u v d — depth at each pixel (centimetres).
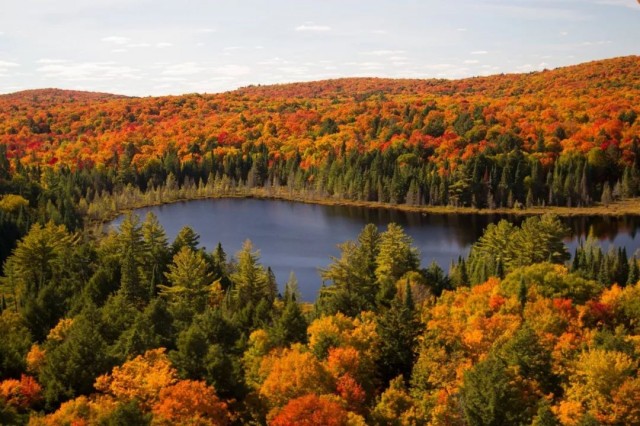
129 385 5716
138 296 10338
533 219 12638
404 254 11600
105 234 17812
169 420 5103
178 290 10331
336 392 6056
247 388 6169
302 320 7925
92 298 9881
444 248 17588
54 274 11144
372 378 6906
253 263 10969
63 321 7656
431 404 6109
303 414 5191
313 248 17812
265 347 7288
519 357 6431
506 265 12106
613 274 11150
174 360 6141
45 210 17350
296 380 6006
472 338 7094
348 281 10694
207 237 19362
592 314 8231
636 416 5741
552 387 6391
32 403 5831
